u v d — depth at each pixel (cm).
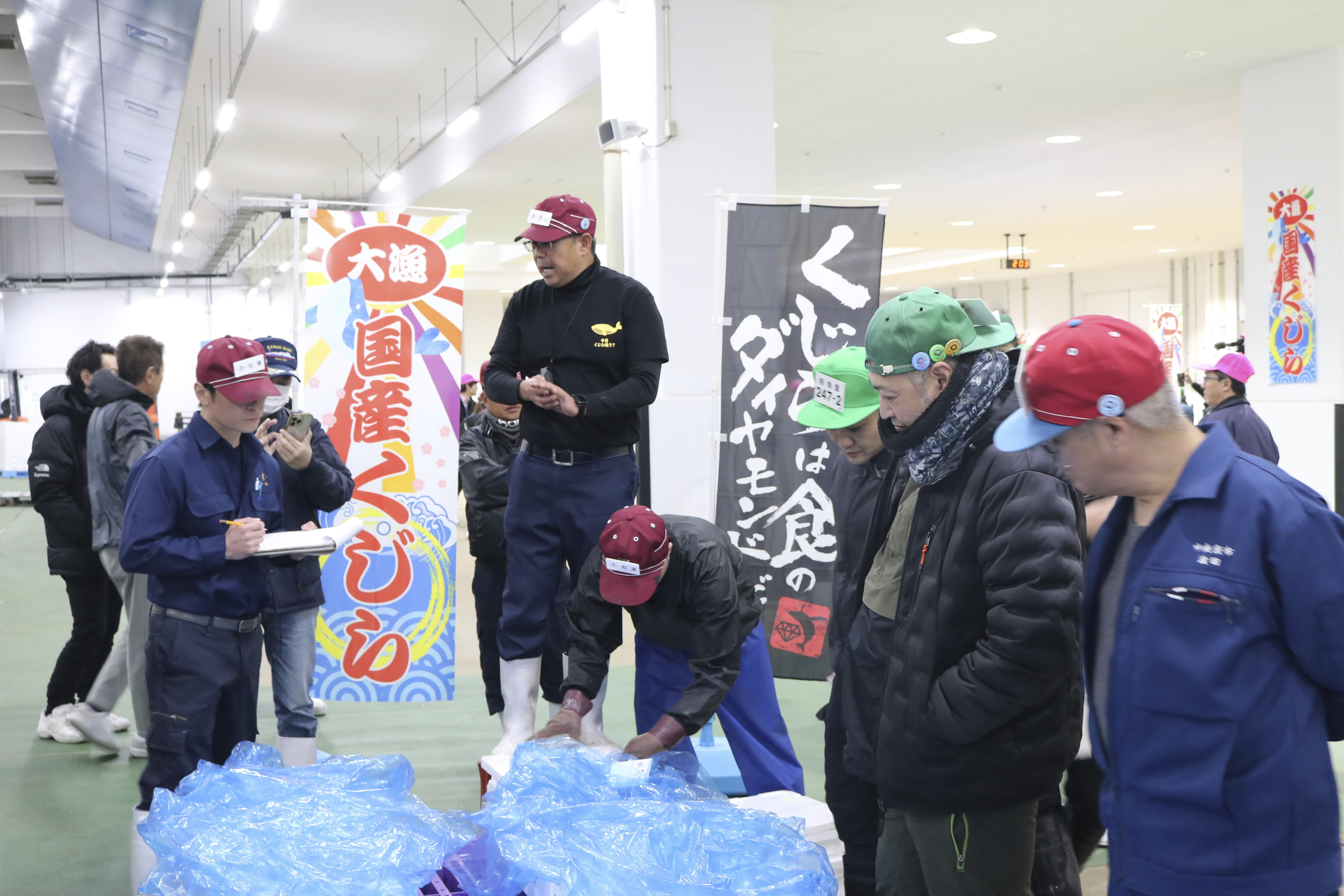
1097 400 140
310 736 336
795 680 470
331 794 197
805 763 406
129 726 461
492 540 409
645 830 179
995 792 180
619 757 240
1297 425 769
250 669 284
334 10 831
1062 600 167
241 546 266
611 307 306
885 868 205
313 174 1496
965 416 179
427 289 425
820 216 438
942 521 184
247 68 995
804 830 241
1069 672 179
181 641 270
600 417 302
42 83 1240
